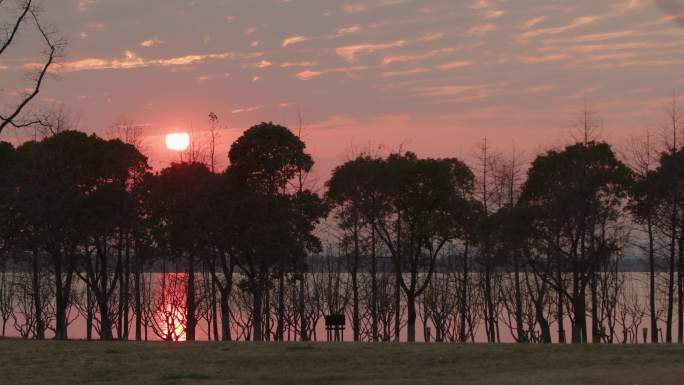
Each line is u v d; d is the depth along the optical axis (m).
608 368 24.47
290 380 22.95
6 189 51.22
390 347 31.30
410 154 57.31
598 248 50.03
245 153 53.12
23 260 56.59
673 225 50.09
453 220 55.09
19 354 28.81
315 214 54.78
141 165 55.72
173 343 33.53
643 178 50.41
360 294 69.56
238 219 52.25
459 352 29.39
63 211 50.94
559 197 49.06
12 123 43.56
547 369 24.64
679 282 50.19
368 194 55.44
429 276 56.56
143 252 55.38
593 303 54.03
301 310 58.66
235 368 25.41
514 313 70.38
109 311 67.88
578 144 50.78
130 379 23.08
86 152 52.56
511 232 50.56
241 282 55.41
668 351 28.92
